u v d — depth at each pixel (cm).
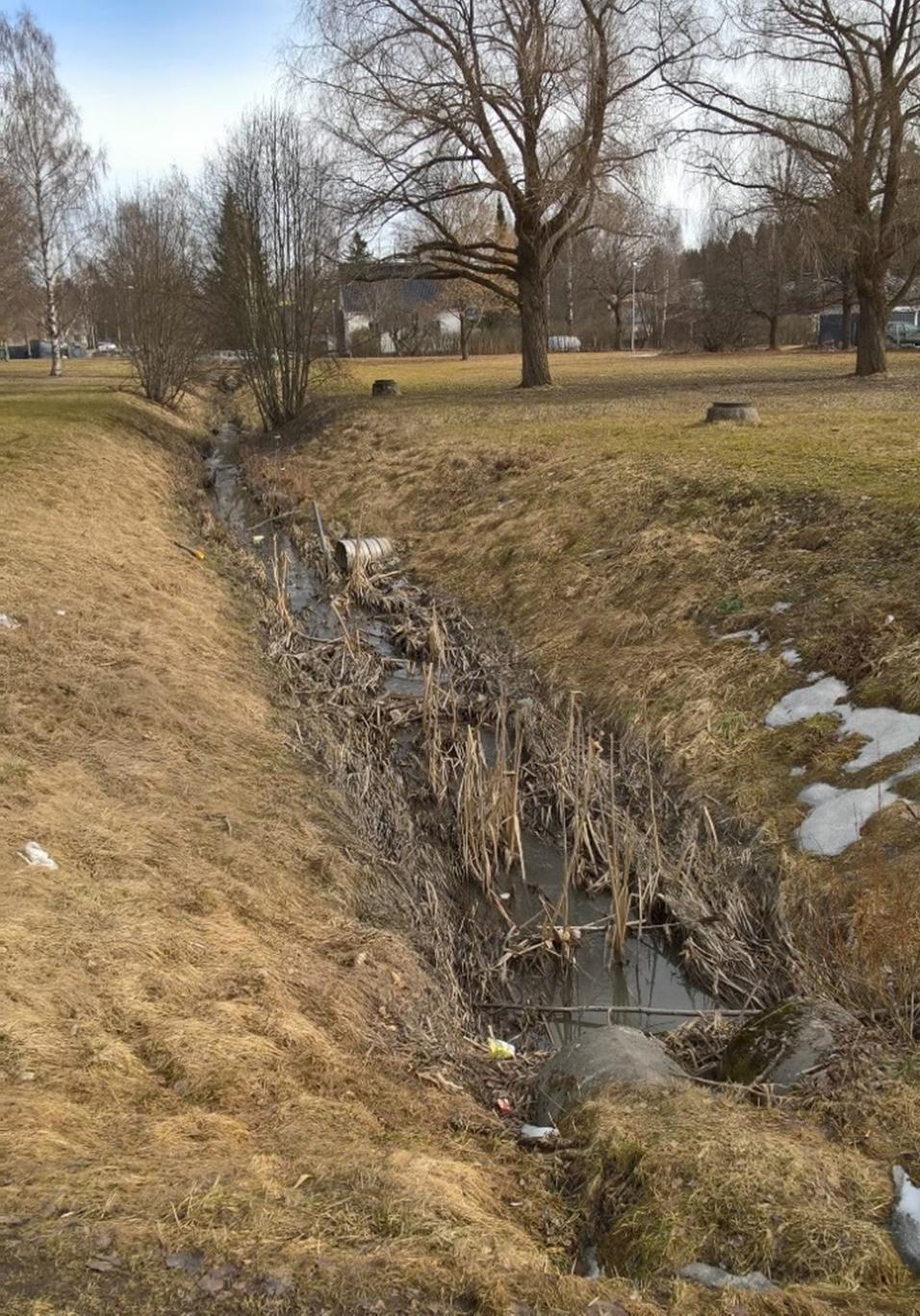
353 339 6644
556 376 3344
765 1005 495
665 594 945
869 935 457
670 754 729
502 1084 423
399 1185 291
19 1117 299
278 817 612
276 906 513
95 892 458
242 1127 324
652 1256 285
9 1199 264
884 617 750
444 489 1529
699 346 6619
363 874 583
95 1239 253
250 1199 276
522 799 726
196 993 405
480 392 2688
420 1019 455
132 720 689
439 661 990
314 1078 370
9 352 6981
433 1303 246
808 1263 281
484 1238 276
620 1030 422
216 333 2903
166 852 523
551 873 662
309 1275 249
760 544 959
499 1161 348
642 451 1366
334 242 2528
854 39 2088
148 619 936
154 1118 321
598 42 2291
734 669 786
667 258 7325
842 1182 313
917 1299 266
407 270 2617
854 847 563
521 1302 252
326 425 2306
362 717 838
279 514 1697
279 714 805
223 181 2555
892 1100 356
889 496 954
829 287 5834
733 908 559
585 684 871
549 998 541
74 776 588
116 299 2891
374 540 1354
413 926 554
